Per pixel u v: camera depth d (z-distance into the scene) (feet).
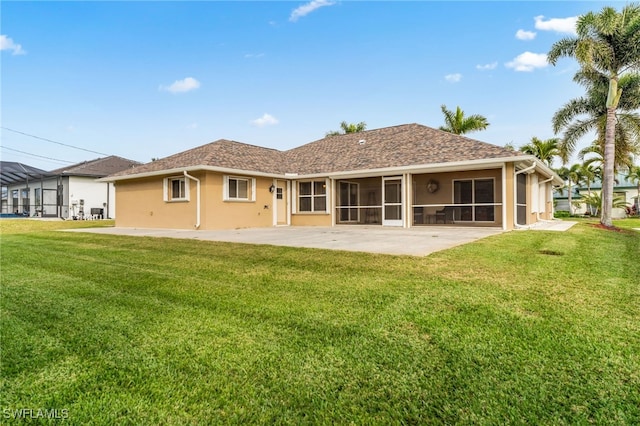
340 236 35.50
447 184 52.47
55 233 42.11
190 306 13.48
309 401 7.36
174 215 49.62
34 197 100.94
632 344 9.43
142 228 52.70
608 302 12.73
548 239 29.81
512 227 41.11
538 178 61.46
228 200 48.42
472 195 50.85
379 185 58.44
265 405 7.26
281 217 57.26
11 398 7.65
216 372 8.59
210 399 7.51
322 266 19.63
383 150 54.13
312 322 11.52
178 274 18.85
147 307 13.47
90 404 7.41
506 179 41.16
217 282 16.97
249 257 22.99
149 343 10.27
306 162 60.23
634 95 53.83
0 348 10.11
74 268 20.90
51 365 9.09
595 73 53.57
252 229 47.52
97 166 95.91
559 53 51.98
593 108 58.29
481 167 43.21
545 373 8.12
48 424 6.80
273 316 12.17
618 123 56.39
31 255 25.66
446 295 13.70
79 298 14.82
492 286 14.84
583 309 12.03
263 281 16.90
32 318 12.50
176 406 7.29
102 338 10.69
